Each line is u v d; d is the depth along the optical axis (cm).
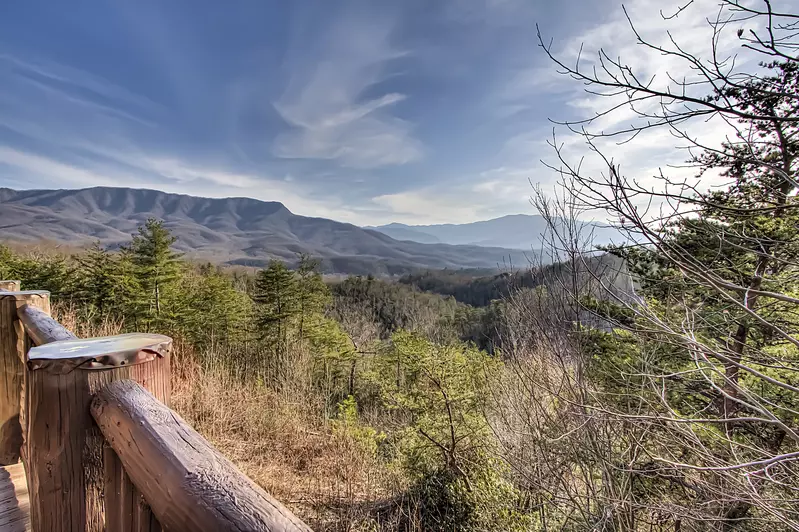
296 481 516
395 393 776
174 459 58
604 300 343
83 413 79
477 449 594
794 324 264
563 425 381
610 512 312
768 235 237
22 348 177
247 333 1366
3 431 175
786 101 177
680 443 266
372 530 443
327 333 1476
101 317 970
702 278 184
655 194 195
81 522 79
